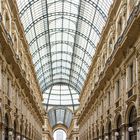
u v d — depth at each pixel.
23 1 42.53
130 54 23.78
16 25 33.25
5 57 26.58
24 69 41.19
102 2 42.84
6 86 27.23
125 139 24.88
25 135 41.88
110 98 32.78
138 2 22.03
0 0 24.52
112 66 30.11
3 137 25.27
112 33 32.09
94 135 44.72
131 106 23.73
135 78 22.67
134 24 21.03
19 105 36.19
